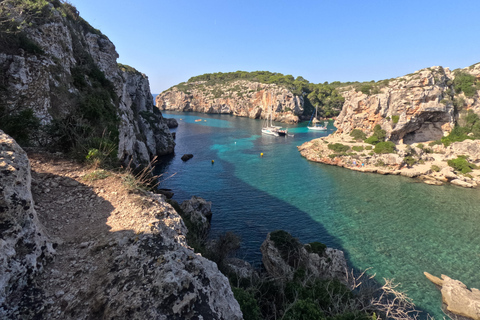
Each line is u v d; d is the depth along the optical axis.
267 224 36.25
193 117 190.88
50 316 5.94
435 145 73.94
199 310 6.46
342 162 68.06
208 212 37.56
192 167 63.91
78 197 10.94
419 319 21.14
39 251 7.07
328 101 190.25
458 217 38.97
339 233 34.19
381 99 79.31
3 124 14.00
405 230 35.06
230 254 27.81
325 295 16.53
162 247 8.01
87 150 15.34
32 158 13.40
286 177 57.59
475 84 79.00
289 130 134.25
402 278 25.70
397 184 53.69
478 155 63.06
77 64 26.59
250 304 12.67
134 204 10.72
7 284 5.84
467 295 21.95
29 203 7.39
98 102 24.45
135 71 95.62
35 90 16.77
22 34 17.50
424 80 74.19
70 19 34.38
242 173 59.94
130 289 6.47
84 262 7.46
